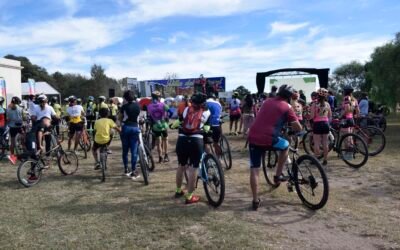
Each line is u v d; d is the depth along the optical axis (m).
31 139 8.80
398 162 10.15
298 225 5.67
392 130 19.62
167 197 7.23
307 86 21.23
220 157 9.93
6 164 11.35
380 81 23.11
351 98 10.95
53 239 5.29
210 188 6.71
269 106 6.40
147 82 33.03
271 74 19.98
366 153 9.54
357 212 6.21
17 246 5.08
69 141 12.93
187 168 7.33
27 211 6.56
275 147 6.41
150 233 5.41
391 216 6.04
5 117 12.37
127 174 8.95
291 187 7.02
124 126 8.84
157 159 11.57
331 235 5.28
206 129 6.84
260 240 5.09
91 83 81.69
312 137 11.05
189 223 5.76
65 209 6.63
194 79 33.09
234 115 18.55
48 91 47.53
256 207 6.37
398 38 22.41
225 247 4.89
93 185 8.38
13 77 28.78
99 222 5.92
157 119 10.91
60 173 9.66
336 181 8.33
